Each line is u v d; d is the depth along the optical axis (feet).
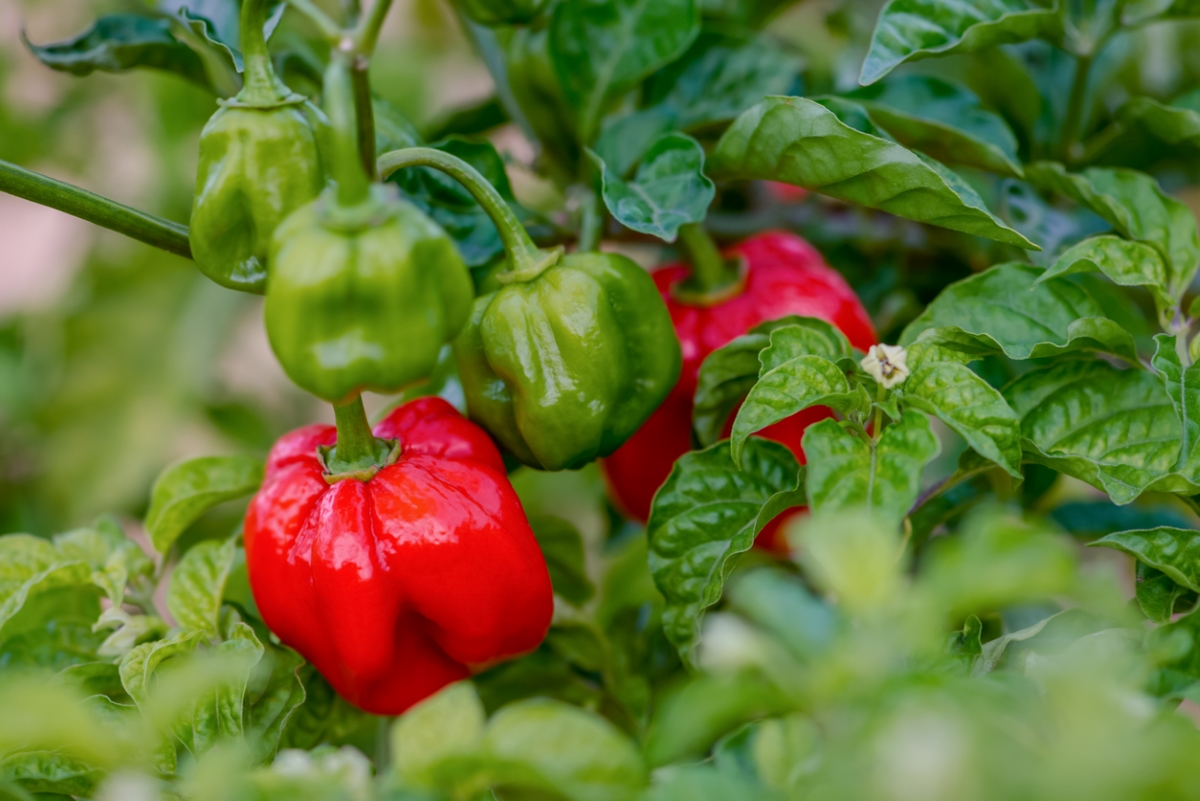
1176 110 1.43
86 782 1.26
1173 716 1.15
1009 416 1.26
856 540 1.12
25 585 1.36
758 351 1.36
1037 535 1.11
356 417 1.32
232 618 1.38
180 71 1.50
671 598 1.34
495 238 1.43
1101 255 1.35
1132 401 1.34
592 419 1.34
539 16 1.50
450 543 1.30
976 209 1.30
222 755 1.15
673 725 1.12
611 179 1.41
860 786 1.09
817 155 1.33
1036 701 1.14
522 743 1.14
